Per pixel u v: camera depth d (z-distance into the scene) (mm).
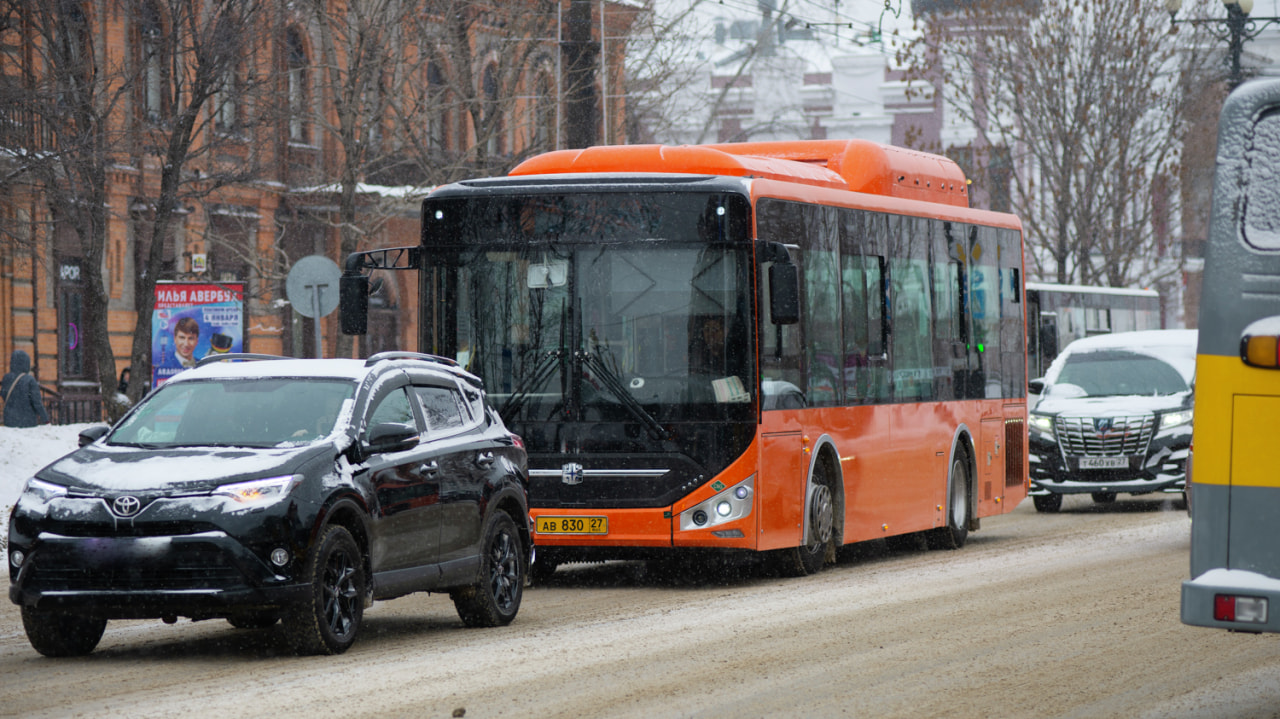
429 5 34469
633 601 14766
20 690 9914
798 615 13477
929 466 19359
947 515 19781
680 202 15586
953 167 21188
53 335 35562
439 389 12867
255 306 41094
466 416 13070
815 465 16719
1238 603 8398
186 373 12117
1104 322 44688
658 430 15445
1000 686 10031
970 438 20562
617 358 15594
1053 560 17938
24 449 24359
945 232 20141
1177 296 65688
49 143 27094
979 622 12922
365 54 31938
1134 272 62906
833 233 17188
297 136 41750
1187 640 11945
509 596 13188
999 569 17109
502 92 35219
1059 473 25062
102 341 27062
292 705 9305
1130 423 24688
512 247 15867
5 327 34406
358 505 11281
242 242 40531
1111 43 47031
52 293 35531
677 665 10828
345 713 9062
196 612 10594
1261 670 10664
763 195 15719
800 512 16219
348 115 31922
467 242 15969
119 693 9766
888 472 18266
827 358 16906
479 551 12750
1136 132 48469
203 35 27203
